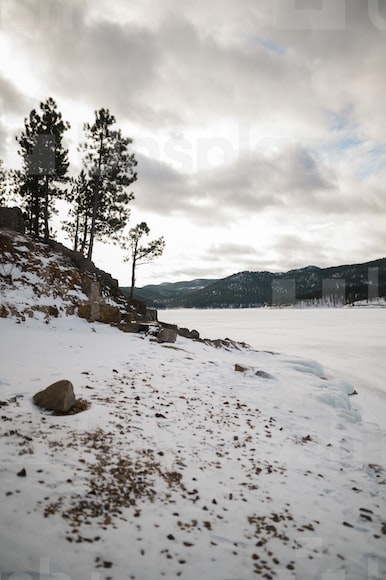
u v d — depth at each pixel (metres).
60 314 16.23
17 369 8.06
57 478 4.09
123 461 4.78
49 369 8.44
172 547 3.34
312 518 4.22
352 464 6.07
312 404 9.52
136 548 3.24
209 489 4.49
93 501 3.81
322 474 5.49
